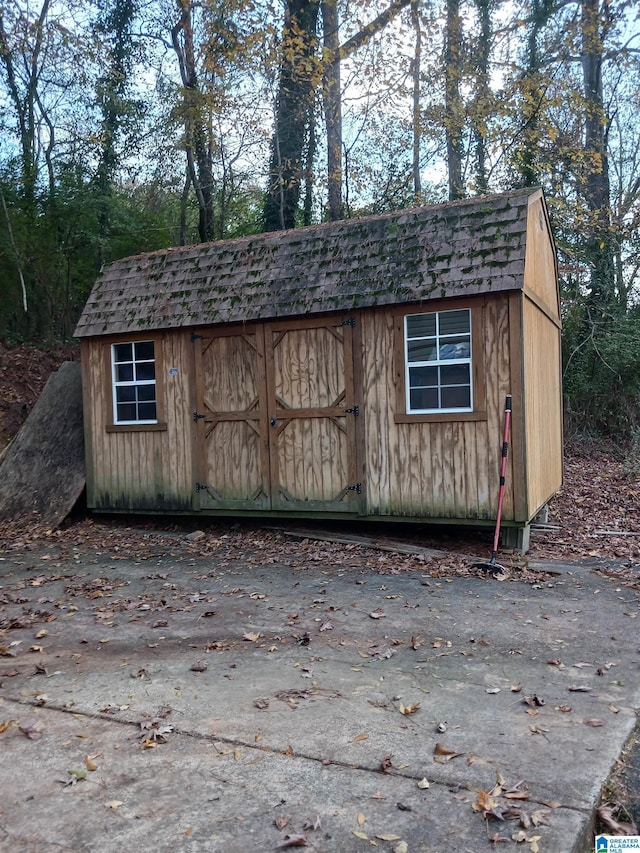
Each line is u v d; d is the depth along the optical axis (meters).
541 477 9.24
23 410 13.16
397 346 8.48
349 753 3.52
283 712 4.04
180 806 3.07
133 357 10.48
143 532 10.01
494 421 7.95
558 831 2.83
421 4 15.64
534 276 8.83
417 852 2.71
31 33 16.36
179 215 21.78
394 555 8.16
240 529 9.90
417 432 8.41
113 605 6.52
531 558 7.96
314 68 16.03
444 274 8.12
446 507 8.23
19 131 18.56
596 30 16.59
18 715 4.09
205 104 16.50
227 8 15.13
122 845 2.80
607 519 10.26
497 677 4.54
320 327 8.95
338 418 8.87
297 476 9.15
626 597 6.38
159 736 3.75
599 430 17.62
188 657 5.06
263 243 9.74
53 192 16.66
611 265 17.95
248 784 3.24
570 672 4.60
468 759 3.43
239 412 9.52
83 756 3.56
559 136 17.09
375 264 8.68
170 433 10.06
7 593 7.04
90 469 10.77
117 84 18.17
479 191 17.27
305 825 2.90
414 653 5.05
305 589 6.91
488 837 2.80
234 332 9.52
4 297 15.52
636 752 3.58
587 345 17.41
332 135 17.53
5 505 10.78
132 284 10.56
